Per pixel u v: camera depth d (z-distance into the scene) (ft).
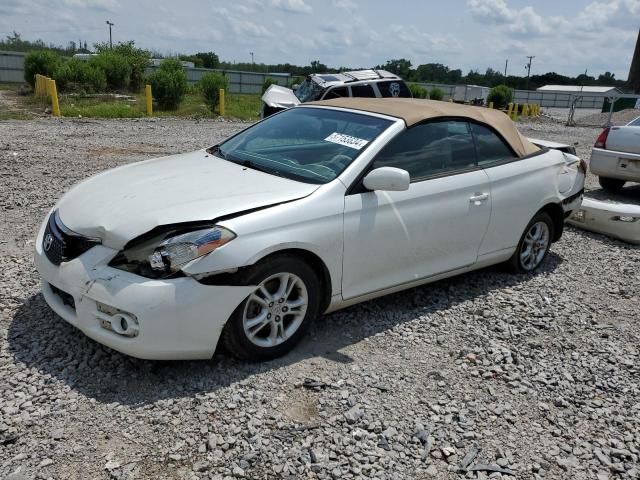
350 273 12.89
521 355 13.37
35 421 9.71
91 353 11.80
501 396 11.63
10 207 21.93
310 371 11.85
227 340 11.33
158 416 10.04
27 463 8.76
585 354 13.65
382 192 13.25
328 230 12.14
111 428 9.69
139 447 9.30
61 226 11.64
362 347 13.08
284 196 11.93
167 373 11.34
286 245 11.39
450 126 15.33
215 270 10.60
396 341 13.50
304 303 12.19
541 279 18.30
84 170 30.22
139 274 10.52
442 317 14.96
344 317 14.44
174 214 10.85
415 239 13.98
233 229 10.85
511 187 16.35
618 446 10.34
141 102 88.07
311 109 16.01
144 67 109.81
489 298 16.39
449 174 14.90
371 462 9.40
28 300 13.98
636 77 148.87
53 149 36.68
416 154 14.28
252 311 11.60
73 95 86.38
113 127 52.90
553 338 14.37
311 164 13.41
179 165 14.05
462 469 9.43
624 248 22.43
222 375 11.41
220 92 77.05
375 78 49.11
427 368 12.45
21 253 17.17
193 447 9.39
